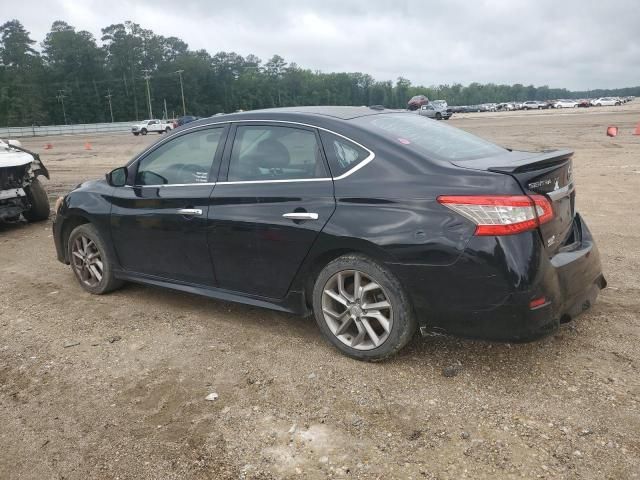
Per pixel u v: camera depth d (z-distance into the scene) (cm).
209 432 297
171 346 403
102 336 427
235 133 417
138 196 464
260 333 418
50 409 329
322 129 374
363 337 360
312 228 358
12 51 13100
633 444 268
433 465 261
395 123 397
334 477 258
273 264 385
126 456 281
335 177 359
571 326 401
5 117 12525
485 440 277
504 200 303
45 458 284
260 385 342
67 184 1371
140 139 4278
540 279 307
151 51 14762
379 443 280
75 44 13888
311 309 396
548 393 316
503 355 362
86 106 13900
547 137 2164
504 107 9150
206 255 422
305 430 294
